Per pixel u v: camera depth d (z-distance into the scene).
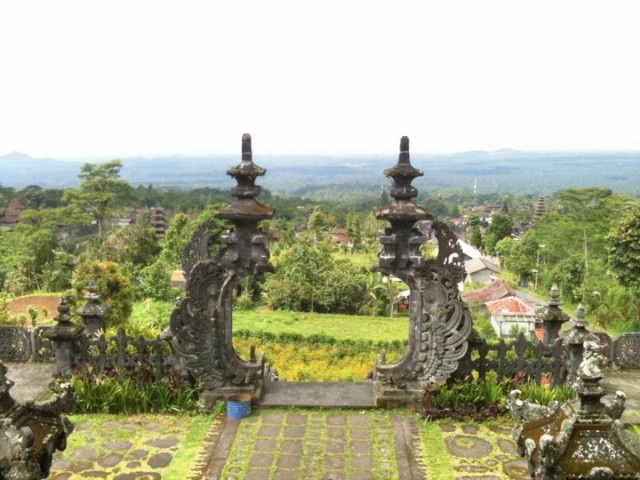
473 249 69.25
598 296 37.31
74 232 72.19
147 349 10.91
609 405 5.20
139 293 37.75
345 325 33.84
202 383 10.59
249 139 10.24
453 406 10.25
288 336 29.67
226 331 10.59
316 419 10.21
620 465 4.71
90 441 9.41
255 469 8.60
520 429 5.55
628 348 12.67
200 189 123.44
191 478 8.37
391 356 27.45
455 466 8.69
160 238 60.91
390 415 10.36
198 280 10.41
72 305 26.11
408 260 10.38
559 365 10.81
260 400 10.73
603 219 53.81
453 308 10.44
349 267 42.09
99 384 10.52
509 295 42.12
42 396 11.12
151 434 9.68
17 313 30.67
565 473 4.69
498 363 10.86
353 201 168.62
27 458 4.46
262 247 10.41
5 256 43.94
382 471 8.54
